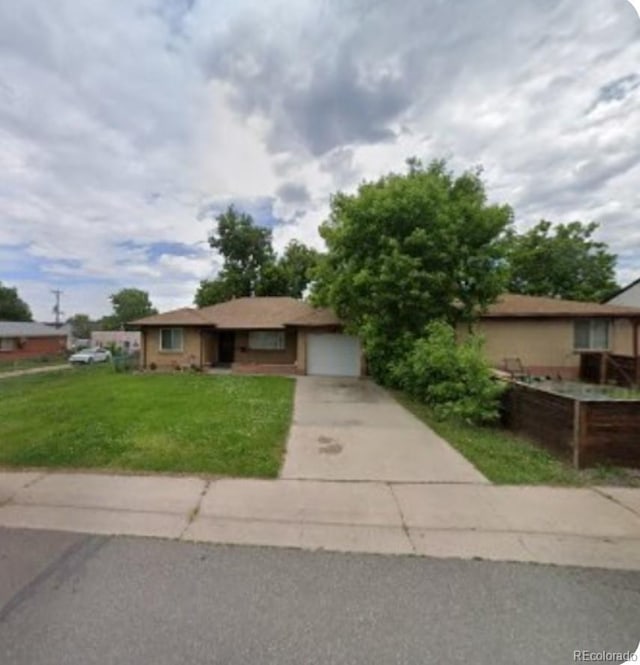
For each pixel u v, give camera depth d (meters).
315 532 4.10
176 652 2.51
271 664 2.42
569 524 4.28
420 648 2.55
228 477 5.59
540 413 7.28
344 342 19.95
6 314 68.44
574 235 29.67
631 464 6.07
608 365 15.27
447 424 8.91
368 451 6.87
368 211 13.62
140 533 4.05
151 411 9.70
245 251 34.44
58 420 8.74
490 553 3.70
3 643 2.58
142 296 90.81
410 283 12.87
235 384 15.35
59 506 4.67
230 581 3.24
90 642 2.58
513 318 17.69
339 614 2.86
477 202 14.40
